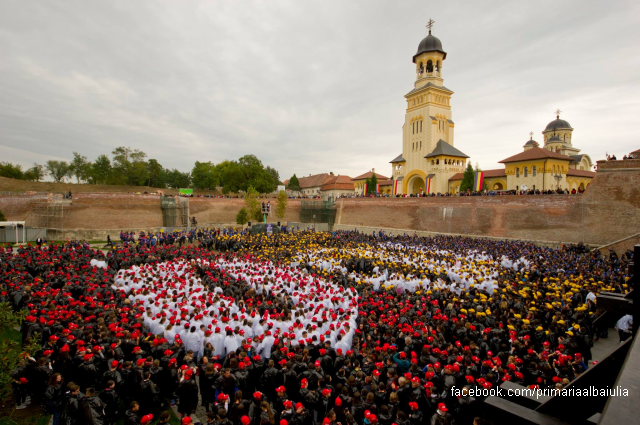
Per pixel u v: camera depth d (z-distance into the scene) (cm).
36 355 1130
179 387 959
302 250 3172
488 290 1955
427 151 7238
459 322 1321
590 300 1563
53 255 2569
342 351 1205
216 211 6253
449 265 2555
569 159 5712
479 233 4619
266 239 3928
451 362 1009
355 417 831
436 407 867
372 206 6297
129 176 10356
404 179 7738
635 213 3278
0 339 1405
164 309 1477
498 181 6638
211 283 1930
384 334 1318
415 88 7756
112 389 910
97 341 1118
